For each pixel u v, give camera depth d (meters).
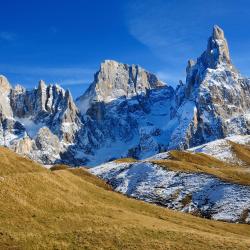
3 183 70.06
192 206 118.12
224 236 72.50
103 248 54.34
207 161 179.25
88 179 140.75
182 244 58.28
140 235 60.94
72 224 63.62
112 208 78.19
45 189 75.06
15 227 58.25
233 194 117.19
